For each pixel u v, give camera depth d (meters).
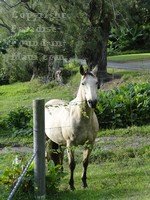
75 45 22.48
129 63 30.00
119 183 8.94
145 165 10.34
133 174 9.55
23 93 26.61
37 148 7.71
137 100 15.16
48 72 27.55
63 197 8.13
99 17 22.12
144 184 8.67
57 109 9.23
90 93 8.11
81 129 8.52
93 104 8.07
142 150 11.41
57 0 22.12
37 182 7.74
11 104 23.61
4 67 28.77
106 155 11.23
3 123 15.77
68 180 9.53
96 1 21.84
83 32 22.06
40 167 7.74
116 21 22.67
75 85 24.77
